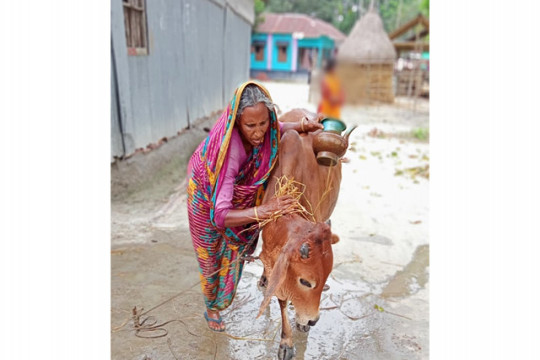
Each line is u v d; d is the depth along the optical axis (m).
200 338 3.12
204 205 2.72
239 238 2.72
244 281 3.86
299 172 2.68
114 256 4.16
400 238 4.84
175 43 7.50
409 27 14.76
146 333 3.14
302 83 17.50
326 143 2.65
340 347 3.08
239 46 13.30
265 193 2.64
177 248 4.38
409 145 9.66
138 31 6.21
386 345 3.12
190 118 8.48
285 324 2.87
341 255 4.40
